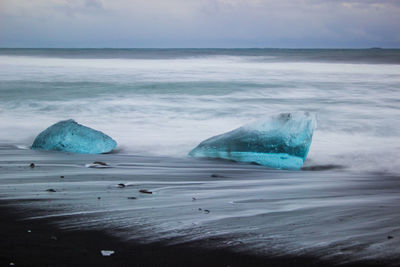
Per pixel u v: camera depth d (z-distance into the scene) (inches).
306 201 211.9
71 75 1164.5
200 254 138.5
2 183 244.5
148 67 1579.7
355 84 962.7
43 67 1521.9
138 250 140.9
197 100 722.8
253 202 208.2
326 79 1080.2
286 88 890.7
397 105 671.1
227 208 195.6
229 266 129.5
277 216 182.9
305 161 354.6
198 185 251.4
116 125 510.9
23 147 386.0
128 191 230.2
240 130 362.6
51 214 181.8
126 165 315.3
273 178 280.2
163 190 235.6
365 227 167.8
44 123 515.8
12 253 135.4
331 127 504.7
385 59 2176.4
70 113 591.5
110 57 2723.9
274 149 336.8
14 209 188.9
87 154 358.3
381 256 137.9
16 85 899.4
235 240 151.6
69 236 153.4
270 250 142.4
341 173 310.8
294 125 342.0
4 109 616.7
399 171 324.8
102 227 164.6
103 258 133.3
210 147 355.9
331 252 141.0
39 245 143.3
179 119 554.6
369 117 564.4
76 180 256.7
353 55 2827.3
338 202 210.1
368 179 283.1
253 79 1074.1
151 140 426.3
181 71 1360.7
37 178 259.9
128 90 837.8
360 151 387.9
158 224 169.3
